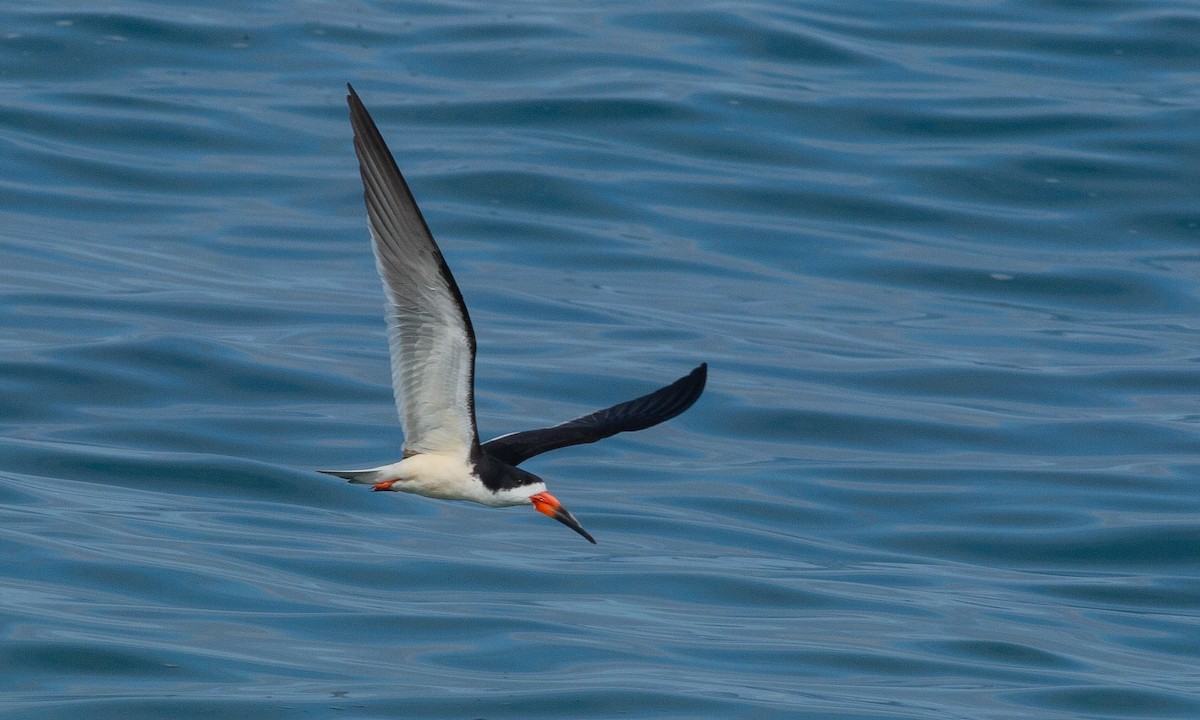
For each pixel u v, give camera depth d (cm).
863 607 1512
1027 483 1803
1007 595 1566
